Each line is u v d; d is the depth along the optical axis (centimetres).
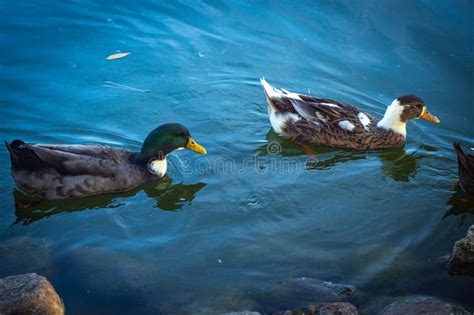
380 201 238
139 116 267
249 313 199
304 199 238
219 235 224
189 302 204
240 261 216
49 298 199
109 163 238
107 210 233
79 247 219
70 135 258
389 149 262
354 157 257
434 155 258
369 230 227
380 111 271
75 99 272
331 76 285
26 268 212
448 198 239
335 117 260
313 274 213
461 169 238
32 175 233
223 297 206
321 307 201
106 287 207
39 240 221
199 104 274
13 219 229
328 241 223
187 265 214
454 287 211
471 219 232
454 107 271
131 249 219
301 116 260
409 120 266
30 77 279
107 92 276
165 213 232
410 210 234
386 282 211
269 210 233
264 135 264
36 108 267
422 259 218
